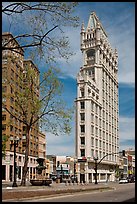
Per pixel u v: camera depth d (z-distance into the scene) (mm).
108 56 115188
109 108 114125
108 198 24766
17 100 40281
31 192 27938
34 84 41188
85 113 90500
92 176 89875
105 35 112438
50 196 24875
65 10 19062
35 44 19641
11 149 74250
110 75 116688
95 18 105875
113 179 111250
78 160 88125
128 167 147750
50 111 41438
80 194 30609
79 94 92062
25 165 40250
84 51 105562
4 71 38656
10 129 72312
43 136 109250
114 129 119250
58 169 102625
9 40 19578
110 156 110938
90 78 97500
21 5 18719
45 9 19031
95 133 95688
